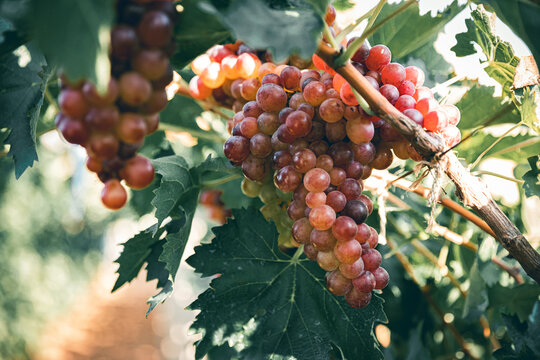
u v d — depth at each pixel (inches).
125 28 11.7
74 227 158.2
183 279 100.7
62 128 12.2
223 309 18.2
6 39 14.1
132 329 181.6
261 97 15.9
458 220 24.7
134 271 21.5
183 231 19.5
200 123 27.5
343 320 17.8
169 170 20.2
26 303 115.6
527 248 15.3
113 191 13.0
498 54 19.6
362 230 15.6
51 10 10.8
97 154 12.4
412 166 23.8
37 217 123.8
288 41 12.8
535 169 19.6
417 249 25.9
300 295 18.6
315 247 15.5
